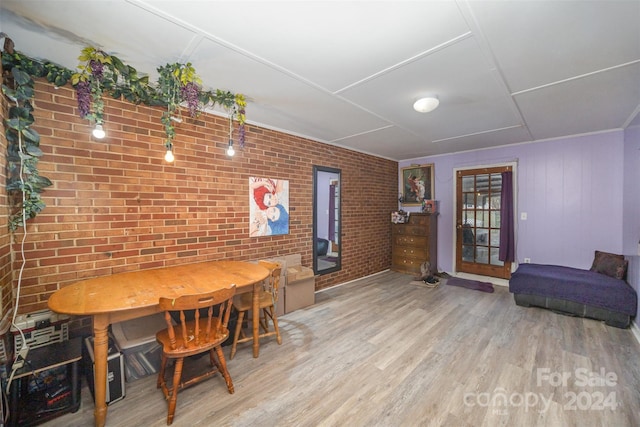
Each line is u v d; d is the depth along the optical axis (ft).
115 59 6.00
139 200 7.66
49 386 5.42
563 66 6.34
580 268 12.11
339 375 6.65
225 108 8.51
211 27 5.03
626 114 9.52
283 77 6.97
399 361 7.23
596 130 11.47
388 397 5.89
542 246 13.11
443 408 5.58
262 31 5.16
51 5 4.41
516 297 11.14
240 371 6.81
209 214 9.13
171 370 6.95
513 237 13.85
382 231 17.10
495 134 12.14
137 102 7.51
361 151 15.46
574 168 12.24
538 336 8.56
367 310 10.73
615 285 9.27
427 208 16.42
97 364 5.04
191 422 5.24
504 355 7.48
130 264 7.53
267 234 10.85
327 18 4.79
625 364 7.02
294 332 8.90
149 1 4.35
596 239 11.76
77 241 6.73
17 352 5.63
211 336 5.89
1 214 5.31
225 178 9.54
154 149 7.90
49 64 6.16
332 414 5.42
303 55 5.98
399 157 17.40
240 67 6.49
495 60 6.13
